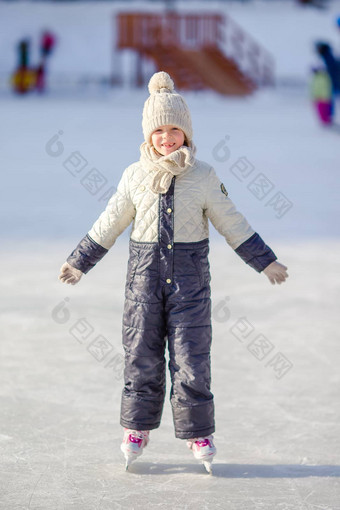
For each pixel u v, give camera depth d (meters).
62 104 50.16
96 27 67.62
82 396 7.39
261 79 63.47
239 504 5.30
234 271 12.60
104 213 5.98
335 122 41.94
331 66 38.66
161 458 6.09
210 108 49.75
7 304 10.54
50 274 12.23
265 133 35.88
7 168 25.50
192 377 5.64
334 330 9.64
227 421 6.86
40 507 5.21
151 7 70.62
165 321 5.85
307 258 13.64
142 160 5.89
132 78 62.88
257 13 72.19
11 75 60.62
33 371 8.05
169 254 5.72
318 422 6.85
